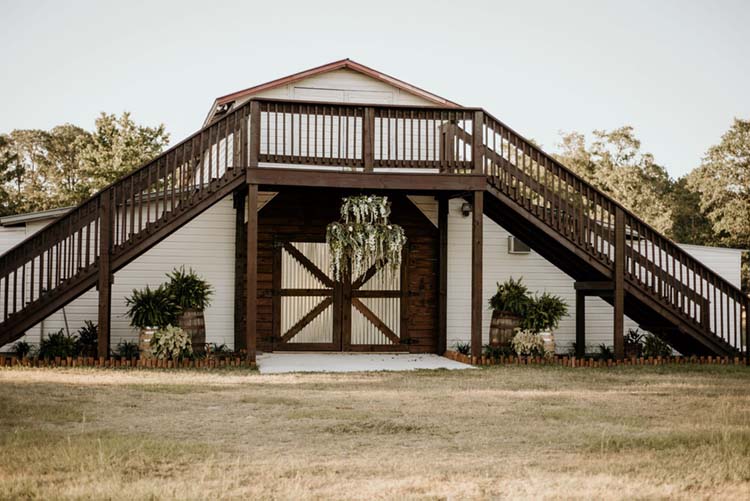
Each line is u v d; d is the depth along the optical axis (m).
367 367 12.91
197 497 5.21
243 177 12.53
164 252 14.97
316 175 12.68
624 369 12.93
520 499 5.28
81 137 43.69
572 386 10.83
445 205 15.46
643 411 8.82
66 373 11.35
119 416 8.20
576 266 14.60
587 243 13.47
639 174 41.59
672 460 6.39
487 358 13.44
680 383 11.27
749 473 6.00
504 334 14.09
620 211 13.59
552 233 13.30
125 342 13.83
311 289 15.19
